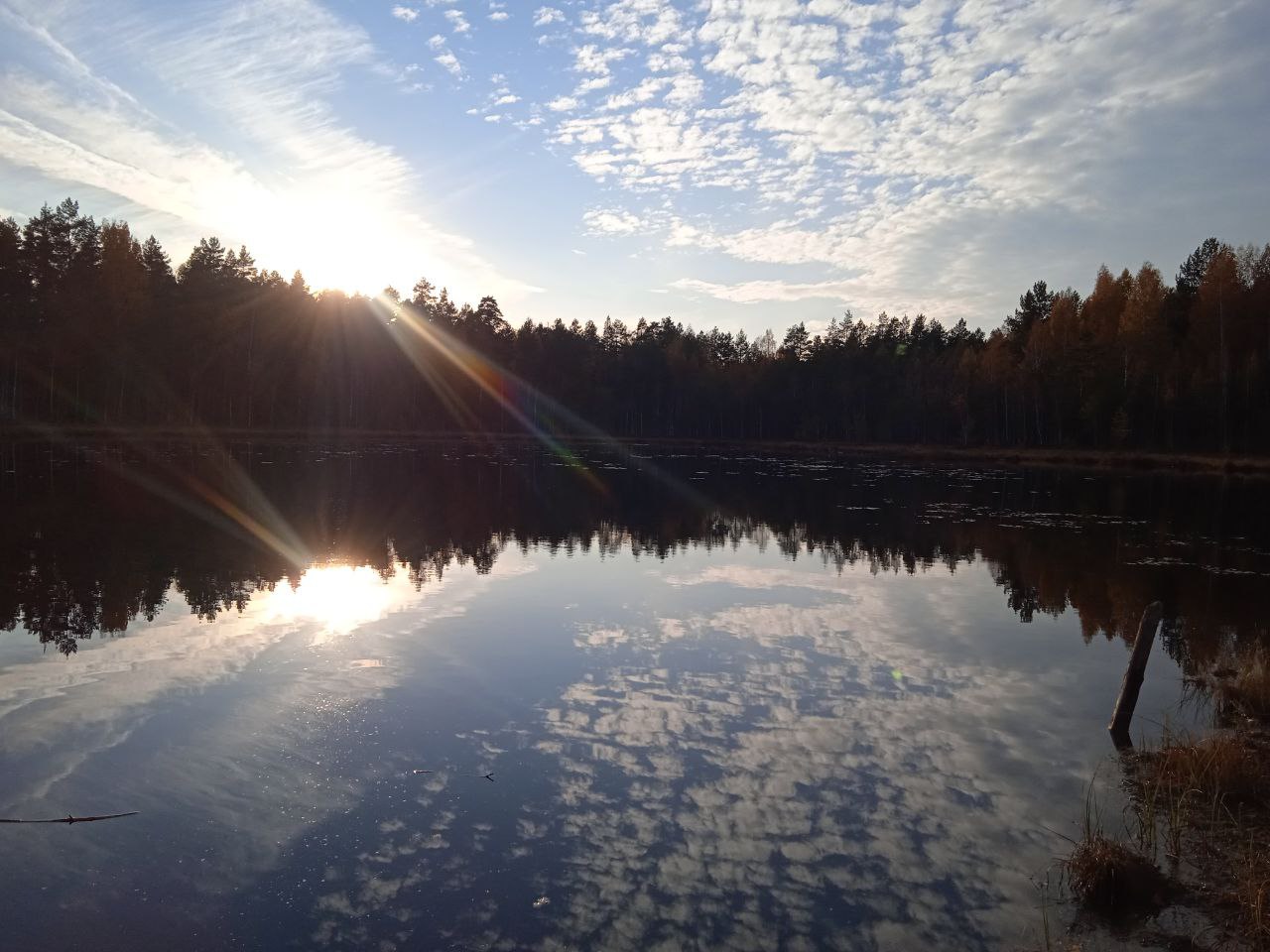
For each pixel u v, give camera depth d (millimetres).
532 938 5258
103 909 5516
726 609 14500
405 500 30375
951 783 7621
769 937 5301
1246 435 56344
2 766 7594
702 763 7977
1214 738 8195
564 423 100625
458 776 7559
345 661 10883
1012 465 58875
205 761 7785
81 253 63781
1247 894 5527
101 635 11836
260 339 73250
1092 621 14297
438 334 98812
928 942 5273
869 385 92250
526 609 14117
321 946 5168
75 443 52188
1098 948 5199
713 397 101312
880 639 12766
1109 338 66938
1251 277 63969
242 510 25859
